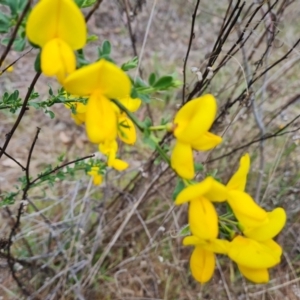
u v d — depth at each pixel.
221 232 0.14
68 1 0.11
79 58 0.12
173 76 0.13
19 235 0.28
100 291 0.31
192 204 0.13
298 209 0.33
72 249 0.32
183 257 0.34
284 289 0.32
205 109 0.12
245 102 0.28
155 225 0.34
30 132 0.44
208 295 0.32
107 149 0.17
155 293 0.32
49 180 0.22
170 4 0.61
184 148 0.12
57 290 0.30
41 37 0.11
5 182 0.38
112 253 0.33
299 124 0.33
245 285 0.32
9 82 0.47
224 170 0.34
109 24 0.57
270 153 0.36
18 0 0.12
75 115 0.17
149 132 0.12
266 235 0.14
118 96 0.12
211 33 0.58
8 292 0.29
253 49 0.30
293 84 0.40
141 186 0.33
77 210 0.35
